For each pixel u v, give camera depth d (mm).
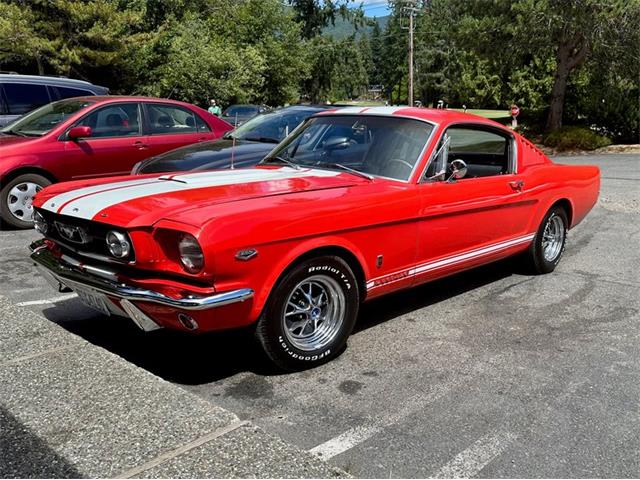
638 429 3068
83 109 8078
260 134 8102
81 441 2576
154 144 8523
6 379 3146
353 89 61031
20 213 7688
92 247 3572
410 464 2725
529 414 3205
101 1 27516
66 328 4359
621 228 8336
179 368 3752
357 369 3762
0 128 9078
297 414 3178
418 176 4262
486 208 4812
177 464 2422
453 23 27531
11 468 2383
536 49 24203
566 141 22922
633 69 22359
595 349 4125
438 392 3449
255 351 3600
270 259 3316
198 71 34156
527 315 4812
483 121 5016
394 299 5199
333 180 4094
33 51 26266
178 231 3125
